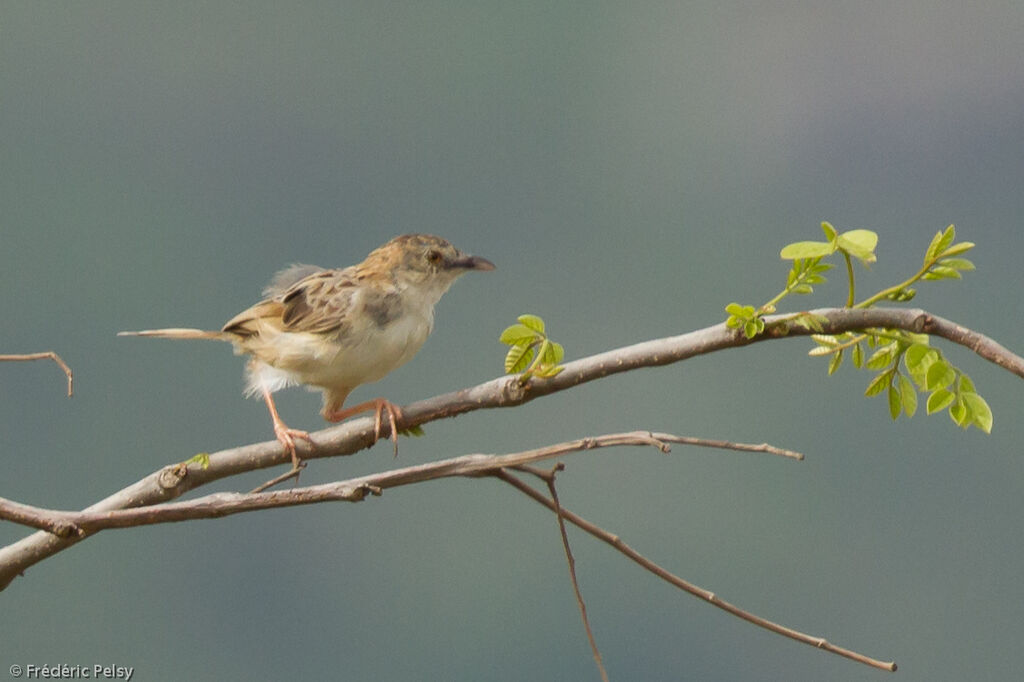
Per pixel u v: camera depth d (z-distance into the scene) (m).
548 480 5.90
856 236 5.91
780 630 5.91
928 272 5.92
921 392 5.94
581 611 5.90
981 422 5.93
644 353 5.93
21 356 5.92
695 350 5.93
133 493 5.95
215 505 5.89
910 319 5.92
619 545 5.91
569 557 5.91
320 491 5.89
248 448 5.96
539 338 5.94
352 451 5.96
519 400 5.94
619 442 5.89
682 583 5.91
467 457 5.89
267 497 5.89
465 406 5.95
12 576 5.93
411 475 5.89
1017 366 5.91
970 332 5.92
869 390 5.94
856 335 5.94
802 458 5.88
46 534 5.93
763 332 5.93
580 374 5.94
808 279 5.93
